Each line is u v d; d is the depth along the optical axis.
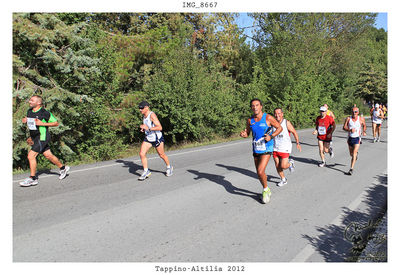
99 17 18.83
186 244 3.78
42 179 6.39
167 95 14.15
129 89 17.64
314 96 21.75
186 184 6.34
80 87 10.70
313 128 21.23
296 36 22.31
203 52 26.38
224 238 3.96
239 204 5.23
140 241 3.84
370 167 8.27
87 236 3.94
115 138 12.25
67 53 9.15
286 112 20.55
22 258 3.38
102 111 11.33
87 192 5.62
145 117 6.48
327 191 6.04
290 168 7.06
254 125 5.16
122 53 15.30
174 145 14.60
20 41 8.55
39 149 5.97
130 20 20.67
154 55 16.44
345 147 11.95
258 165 5.20
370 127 22.36
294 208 5.08
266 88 21.67
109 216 4.57
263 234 4.09
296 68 21.44
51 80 9.48
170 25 22.44
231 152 10.65
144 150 6.55
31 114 5.90
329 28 25.73
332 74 26.17
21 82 8.80
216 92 16.16
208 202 5.29
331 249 3.73
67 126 9.39
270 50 24.27
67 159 10.23
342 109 29.20
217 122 15.80
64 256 3.45
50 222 4.29
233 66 29.52
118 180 6.50
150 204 5.12
